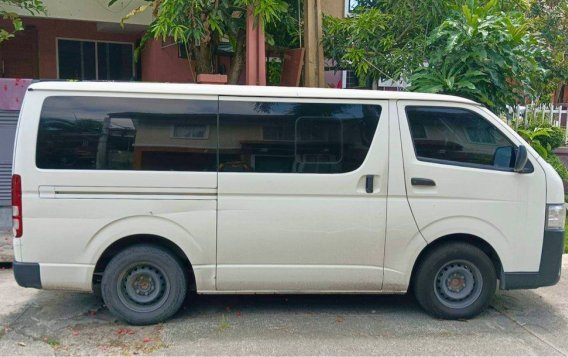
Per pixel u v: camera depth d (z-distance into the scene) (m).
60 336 4.11
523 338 4.21
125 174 4.13
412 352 3.91
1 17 8.84
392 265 4.39
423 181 4.33
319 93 4.33
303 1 8.30
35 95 4.13
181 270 4.34
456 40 6.68
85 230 4.12
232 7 7.29
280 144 4.28
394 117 4.38
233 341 4.06
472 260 4.48
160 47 9.20
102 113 4.16
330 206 4.28
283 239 4.27
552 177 4.49
